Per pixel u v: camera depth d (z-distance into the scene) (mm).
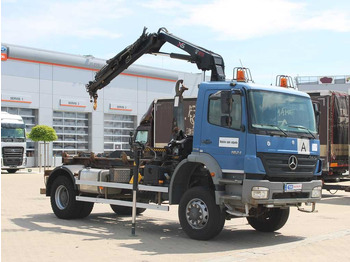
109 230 10898
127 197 11961
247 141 9086
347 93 18297
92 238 9836
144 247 8914
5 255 8148
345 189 16594
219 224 9477
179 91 11445
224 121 9281
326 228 11352
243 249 8820
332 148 17344
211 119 9648
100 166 12469
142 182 10852
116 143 46625
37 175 31125
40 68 41031
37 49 40594
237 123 9258
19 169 35969
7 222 11875
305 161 9805
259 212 9750
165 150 10711
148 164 10961
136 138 20984
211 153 9555
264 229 10898
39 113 41031
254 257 8031
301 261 7777
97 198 11711
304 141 9781
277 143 9281
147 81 48719
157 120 21141
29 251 8484
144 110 48469
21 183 23875
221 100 9188
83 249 8688
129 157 12227
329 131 17281
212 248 8867
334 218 13094
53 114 42031
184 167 10055
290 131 9602
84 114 44469
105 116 45719
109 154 13273
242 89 9297
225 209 9625
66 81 42656
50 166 41875
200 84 9945
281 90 9797
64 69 42469
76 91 43312
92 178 11883
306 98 10266
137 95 47938
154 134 21141
